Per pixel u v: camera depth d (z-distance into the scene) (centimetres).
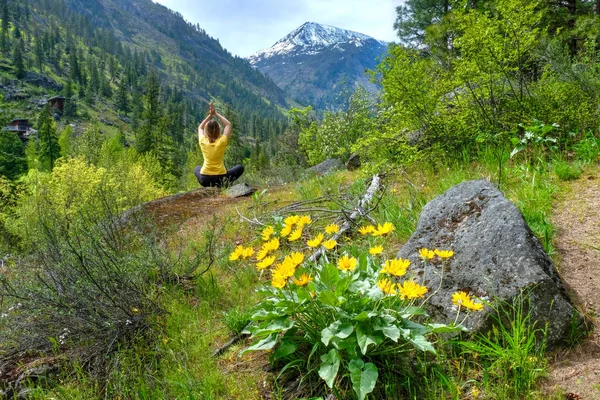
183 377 262
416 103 580
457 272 270
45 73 16700
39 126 6675
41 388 271
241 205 695
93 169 2511
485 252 269
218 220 611
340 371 230
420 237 318
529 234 268
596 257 304
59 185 2222
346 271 260
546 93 580
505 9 547
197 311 351
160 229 600
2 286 366
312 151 2236
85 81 17562
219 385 251
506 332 222
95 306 320
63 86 16050
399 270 229
